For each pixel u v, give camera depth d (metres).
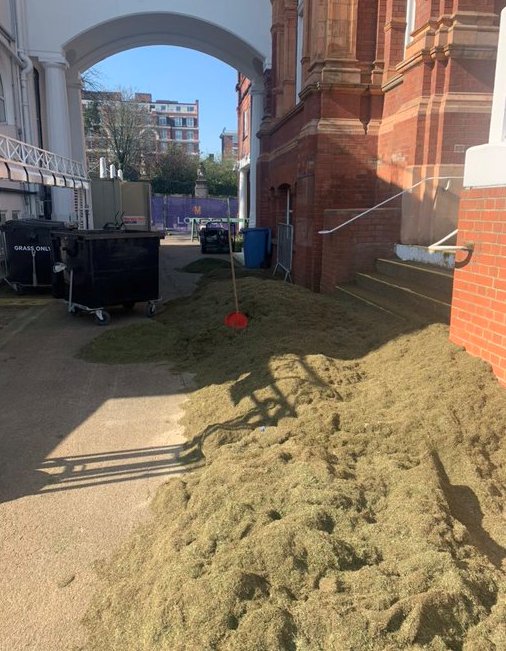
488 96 8.03
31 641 2.55
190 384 6.07
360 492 3.17
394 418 4.07
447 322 5.95
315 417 4.20
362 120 10.41
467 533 2.85
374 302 7.54
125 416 5.19
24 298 11.82
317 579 2.53
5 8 16.50
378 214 9.19
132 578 2.89
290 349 6.00
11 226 11.91
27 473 4.09
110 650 2.45
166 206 49.81
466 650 2.14
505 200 4.21
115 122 57.25
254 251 16.47
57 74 19.12
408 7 9.52
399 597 2.37
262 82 21.91
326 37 10.10
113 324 9.09
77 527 3.41
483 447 3.74
